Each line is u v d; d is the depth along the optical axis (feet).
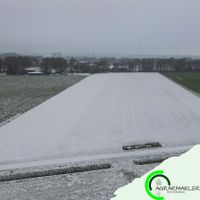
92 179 20.17
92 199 17.34
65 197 17.60
